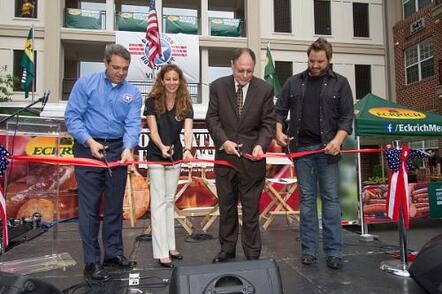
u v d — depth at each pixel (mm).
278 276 1796
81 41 14984
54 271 3020
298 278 2812
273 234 4684
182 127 3326
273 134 3045
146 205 6219
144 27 15203
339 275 2883
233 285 1753
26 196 3928
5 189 3340
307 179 3236
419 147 13344
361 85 17312
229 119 3002
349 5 17391
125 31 14820
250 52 2957
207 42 15781
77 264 3221
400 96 16219
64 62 16609
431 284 2299
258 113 2990
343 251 3703
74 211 6129
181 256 3408
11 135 3812
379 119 5102
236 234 3137
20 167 3910
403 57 16125
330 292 2520
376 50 17359
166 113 3180
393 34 16891
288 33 16703
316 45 3078
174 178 3256
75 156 3025
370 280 2762
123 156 2889
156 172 3131
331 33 17156
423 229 5723
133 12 15266
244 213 2998
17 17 14570
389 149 3215
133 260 3340
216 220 5941
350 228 5586
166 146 3131
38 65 14484
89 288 2602
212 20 16266
